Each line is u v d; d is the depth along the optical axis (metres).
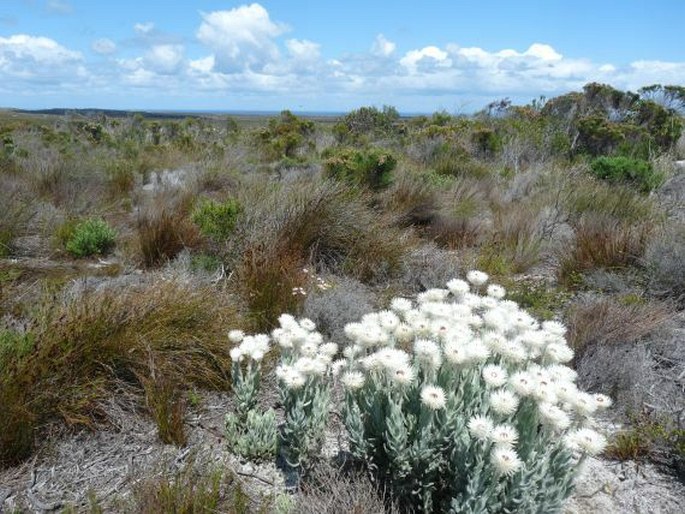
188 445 2.91
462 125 15.10
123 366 3.27
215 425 3.12
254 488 2.61
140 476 2.64
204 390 3.44
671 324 4.27
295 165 11.42
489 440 1.99
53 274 5.32
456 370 2.30
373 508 2.23
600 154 13.17
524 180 9.51
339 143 16.67
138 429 3.02
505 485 2.03
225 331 3.74
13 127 19.88
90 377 3.15
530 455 2.05
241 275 4.80
